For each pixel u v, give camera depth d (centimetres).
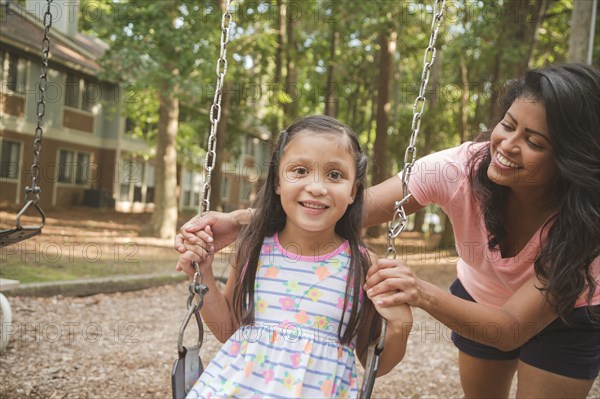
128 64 1235
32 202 292
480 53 1560
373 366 182
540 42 1641
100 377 446
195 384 191
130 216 2169
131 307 733
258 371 193
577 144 197
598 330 243
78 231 1549
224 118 1541
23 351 495
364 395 178
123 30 1259
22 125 1939
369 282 193
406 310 190
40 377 433
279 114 1675
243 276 210
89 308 704
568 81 197
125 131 2461
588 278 209
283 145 206
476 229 248
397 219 203
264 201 214
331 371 193
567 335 241
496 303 271
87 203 2333
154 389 428
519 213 231
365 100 2350
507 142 206
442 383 481
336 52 1736
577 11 689
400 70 2189
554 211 221
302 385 188
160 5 1226
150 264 1056
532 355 249
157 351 532
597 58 1189
